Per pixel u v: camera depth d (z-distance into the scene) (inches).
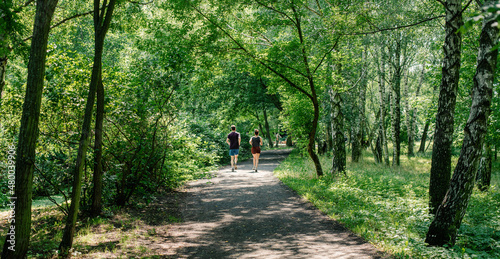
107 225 233.5
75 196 179.5
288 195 361.7
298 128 813.9
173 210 299.1
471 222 265.4
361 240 208.5
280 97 920.3
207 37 394.0
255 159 593.0
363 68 649.0
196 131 708.7
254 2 385.1
